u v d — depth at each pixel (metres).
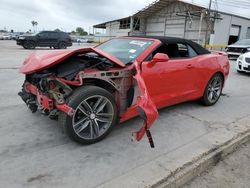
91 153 3.00
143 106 2.73
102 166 2.74
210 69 4.75
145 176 2.54
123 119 3.47
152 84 3.68
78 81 2.95
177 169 2.70
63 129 3.02
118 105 3.38
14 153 2.91
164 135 3.61
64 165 2.72
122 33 36.38
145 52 3.67
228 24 27.92
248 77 9.08
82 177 2.53
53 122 3.79
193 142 3.37
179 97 4.27
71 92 2.98
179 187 2.62
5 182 2.40
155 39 3.99
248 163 3.13
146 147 3.22
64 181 2.45
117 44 4.23
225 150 3.27
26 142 3.18
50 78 2.97
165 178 2.54
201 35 28.52
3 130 3.47
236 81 8.12
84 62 3.12
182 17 30.50
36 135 3.37
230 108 5.04
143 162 2.87
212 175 2.85
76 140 3.07
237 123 4.17
